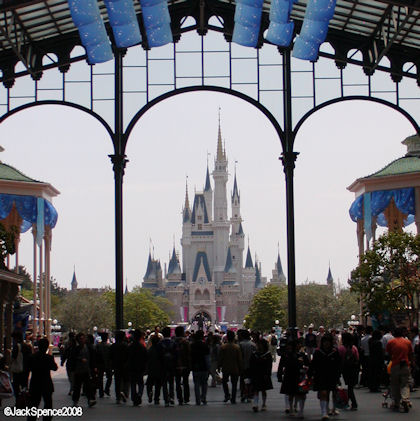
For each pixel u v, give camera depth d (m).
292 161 34.00
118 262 32.94
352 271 42.50
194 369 25.69
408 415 22.20
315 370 21.42
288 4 30.89
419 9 26.44
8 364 31.42
